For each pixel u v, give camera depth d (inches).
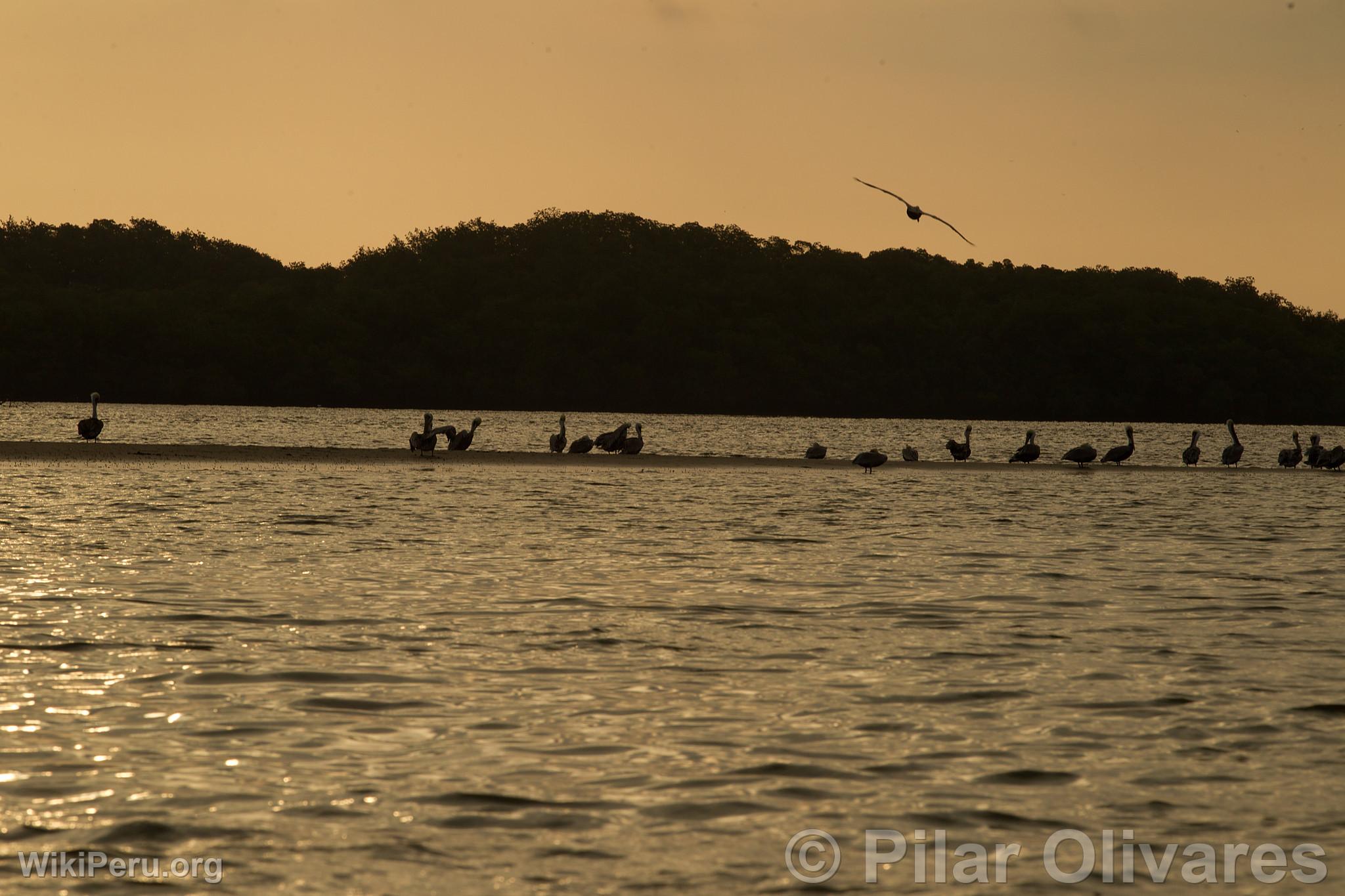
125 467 4778.5
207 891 988.6
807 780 1236.5
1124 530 3380.9
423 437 5767.7
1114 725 1430.9
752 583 2356.1
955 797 1202.6
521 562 2564.0
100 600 2022.6
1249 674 1669.5
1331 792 1227.9
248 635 1795.0
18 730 1333.7
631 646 1784.0
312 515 3309.5
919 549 2883.9
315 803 1155.9
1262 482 5452.8
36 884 993.5
